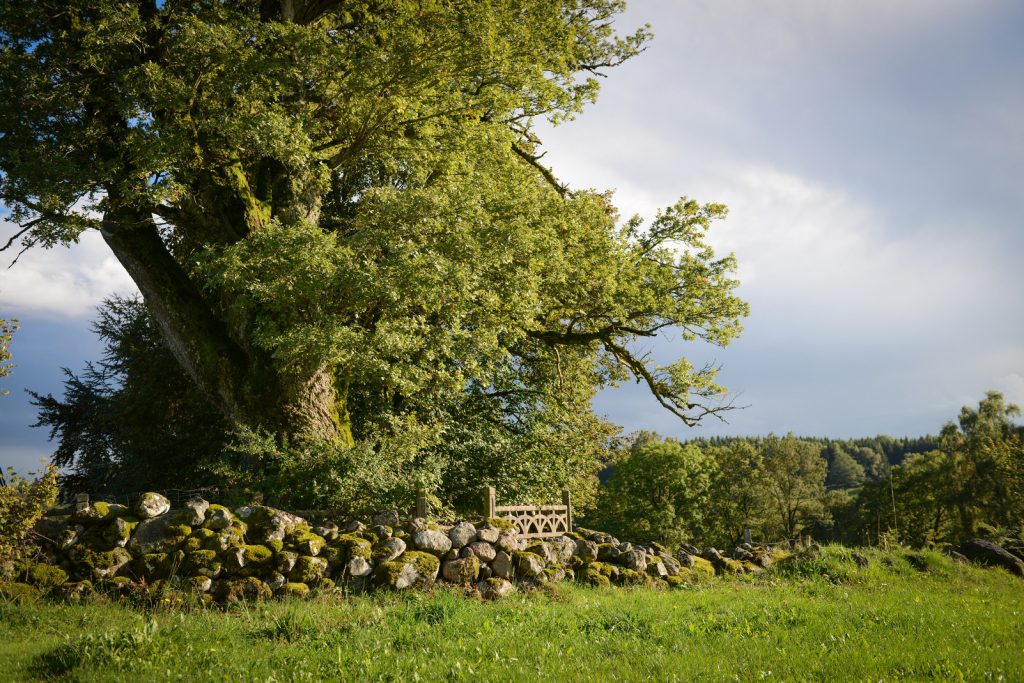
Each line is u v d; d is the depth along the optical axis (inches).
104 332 1037.2
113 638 259.8
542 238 677.9
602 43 889.5
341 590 394.3
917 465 2153.1
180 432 926.4
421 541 430.9
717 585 521.0
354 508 471.2
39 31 629.9
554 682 227.9
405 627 304.0
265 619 329.7
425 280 562.6
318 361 576.4
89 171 580.4
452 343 625.3
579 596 429.7
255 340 578.6
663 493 1894.7
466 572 425.4
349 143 728.3
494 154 772.6
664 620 341.1
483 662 249.8
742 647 287.0
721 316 780.0
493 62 677.9
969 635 319.9
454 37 655.8
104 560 369.1
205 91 647.8
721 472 2170.3
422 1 673.0
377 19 709.3
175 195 614.5
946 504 2020.2
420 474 512.4
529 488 790.5
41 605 339.6
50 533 372.8
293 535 405.7
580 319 824.9
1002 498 1905.8
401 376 599.5
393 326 581.6
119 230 666.8
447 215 629.3
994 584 582.9
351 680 229.1
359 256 619.8
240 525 399.5
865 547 656.4
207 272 591.2
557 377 921.5
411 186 724.0
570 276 764.6
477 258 609.0
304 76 661.9
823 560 569.6
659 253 810.8
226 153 680.4
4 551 351.9
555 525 540.4
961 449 2014.0
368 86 654.5
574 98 766.5
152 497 395.9
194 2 676.7
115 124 652.1
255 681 226.1
